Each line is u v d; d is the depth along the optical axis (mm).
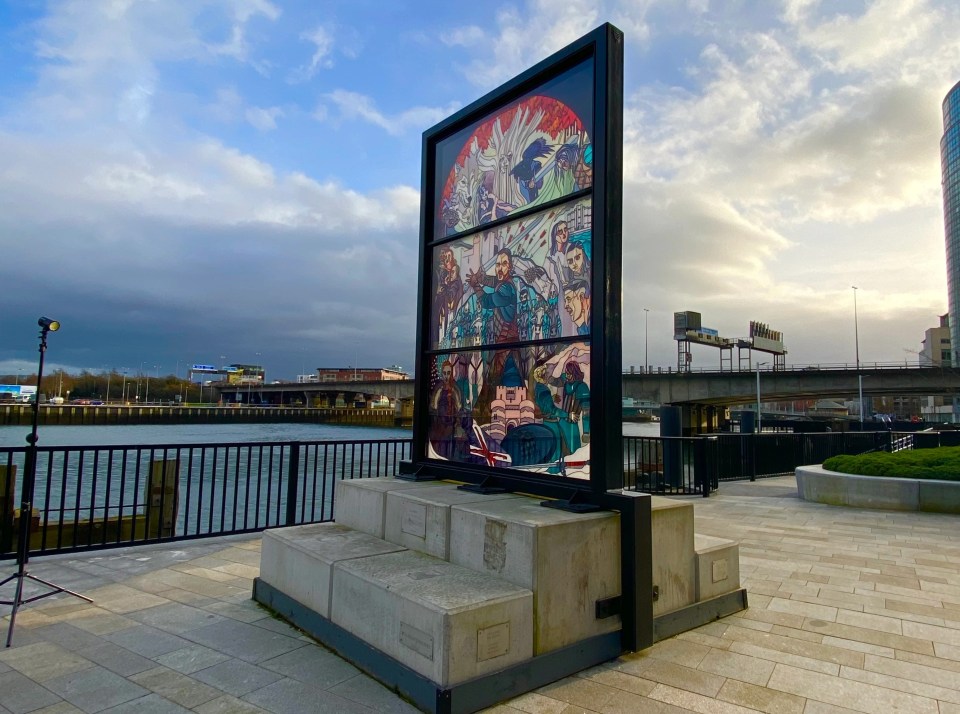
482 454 5043
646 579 3762
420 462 5590
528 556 3305
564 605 3410
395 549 4180
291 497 7301
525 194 4848
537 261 4664
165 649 3727
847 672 3479
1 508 8734
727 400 54406
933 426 47312
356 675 3361
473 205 5430
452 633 2877
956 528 8125
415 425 5727
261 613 4395
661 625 3951
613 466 3941
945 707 3072
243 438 54531
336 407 105438
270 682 3277
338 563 3785
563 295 4414
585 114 4348
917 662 3633
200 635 3961
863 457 10914
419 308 5871
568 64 4492
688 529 4273
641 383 51375
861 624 4301
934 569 5898
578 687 3236
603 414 3904
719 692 3205
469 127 5570
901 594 5051
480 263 5270
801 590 5176
